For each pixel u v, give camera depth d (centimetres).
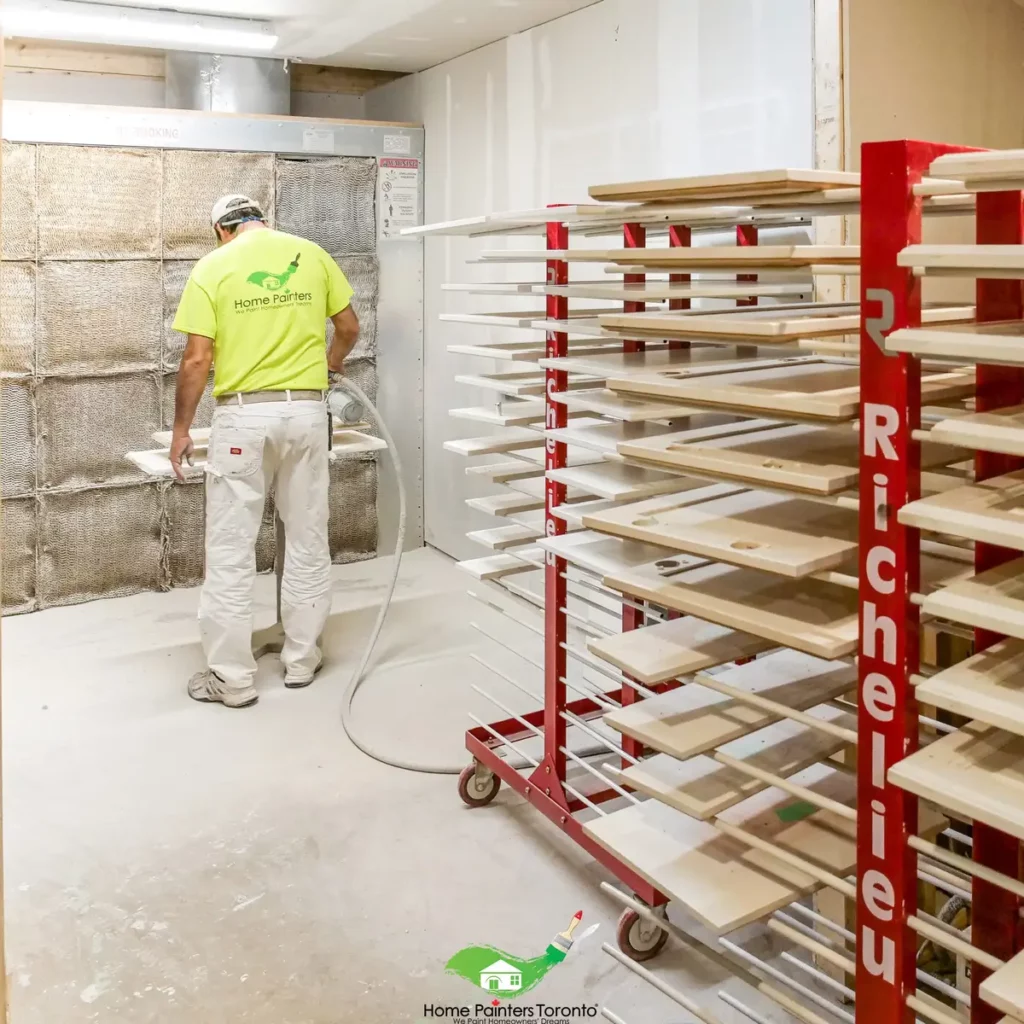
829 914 193
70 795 276
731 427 150
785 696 135
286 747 304
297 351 328
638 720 131
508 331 417
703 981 203
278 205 445
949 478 138
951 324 116
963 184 102
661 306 269
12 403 408
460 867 242
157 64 462
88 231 409
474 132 430
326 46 422
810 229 254
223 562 326
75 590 435
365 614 418
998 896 121
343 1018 194
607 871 240
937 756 106
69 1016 194
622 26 329
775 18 265
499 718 320
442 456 487
